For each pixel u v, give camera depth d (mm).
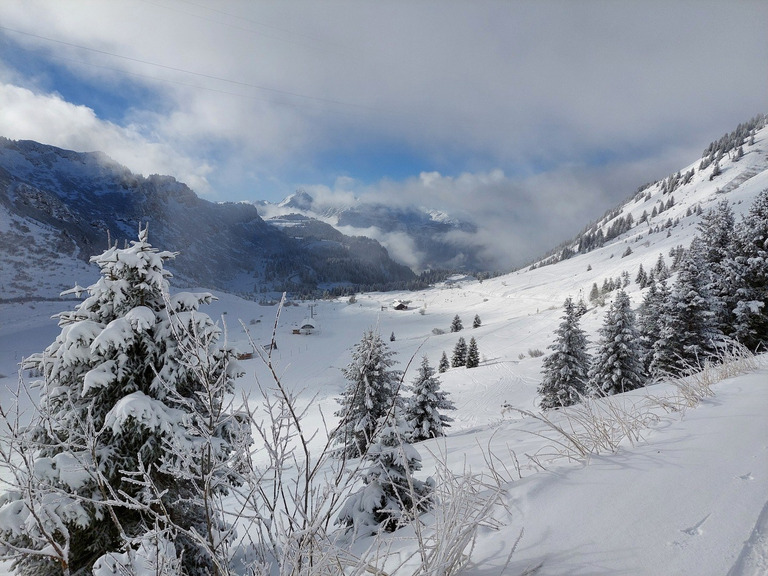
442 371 52562
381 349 12883
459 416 28844
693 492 2039
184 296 6660
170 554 1905
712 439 2672
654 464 2420
